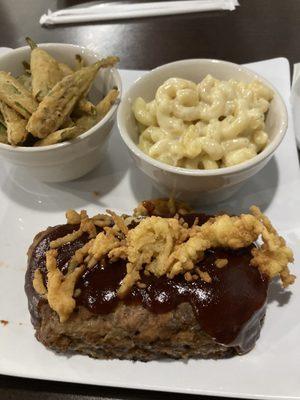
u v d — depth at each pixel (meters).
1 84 0.20
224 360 0.17
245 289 0.17
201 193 0.20
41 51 0.22
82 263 0.17
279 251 0.17
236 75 0.22
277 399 0.16
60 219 0.22
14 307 0.19
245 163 0.19
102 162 0.24
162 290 0.17
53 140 0.19
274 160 0.23
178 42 0.31
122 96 0.22
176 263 0.17
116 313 0.17
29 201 0.22
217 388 0.16
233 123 0.20
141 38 0.32
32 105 0.20
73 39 0.32
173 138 0.20
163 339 0.17
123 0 0.34
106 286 0.17
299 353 0.17
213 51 0.30
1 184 0.23
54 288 0.16
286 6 0.33
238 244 0.17
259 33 0.31
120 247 0.17
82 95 0.21
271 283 0.19
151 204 0.20
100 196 0.23
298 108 0.24
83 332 0.17
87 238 0.18
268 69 0.26
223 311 0.16
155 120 0.21
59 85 0.20
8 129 0.20
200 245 0.17
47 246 0.18
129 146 0.20
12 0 0.36
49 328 0.17
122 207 0.22
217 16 0.33
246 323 0.16
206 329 0.16
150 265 0.17
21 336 0.18
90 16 0.33
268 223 0.18
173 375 0.17
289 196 0.22
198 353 0.17
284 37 0.31
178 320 0.16
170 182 0.20
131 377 0.17
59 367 0.17
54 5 0.35
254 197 0.22
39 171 0.21
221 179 0.19
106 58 0.21
